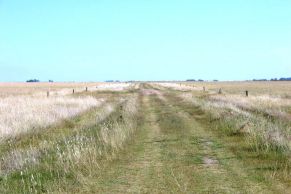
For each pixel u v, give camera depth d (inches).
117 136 642.2
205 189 378.0
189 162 503.2
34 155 519.5
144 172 450.9
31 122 819.4
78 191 375.9
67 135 725.3
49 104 1269.7
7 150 590.2
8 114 945.5
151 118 1047.6
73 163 460.8
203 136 720.3
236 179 412.5
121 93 2573.8
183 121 960.9
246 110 1140.5
